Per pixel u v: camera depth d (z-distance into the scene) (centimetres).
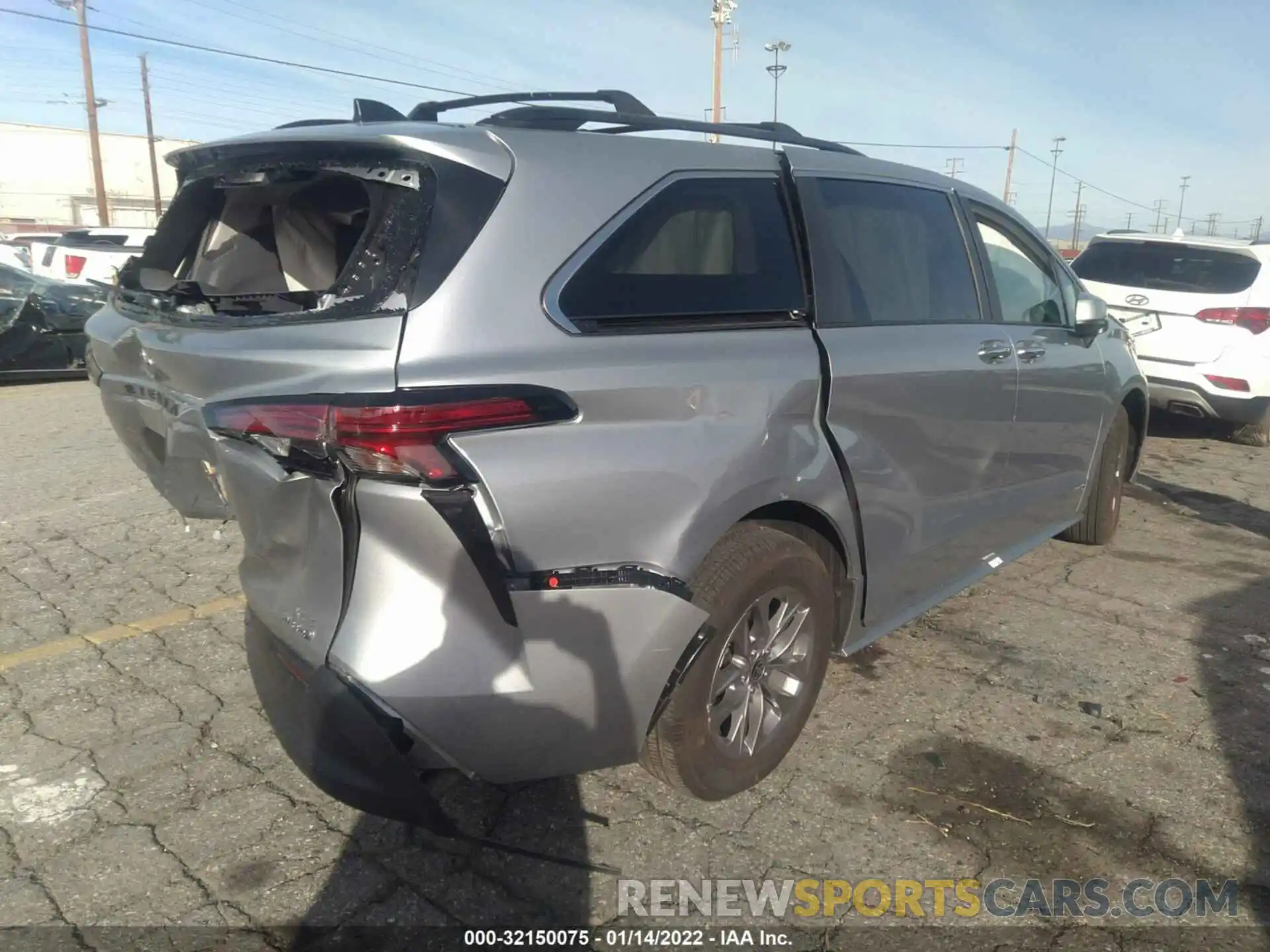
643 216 272
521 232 246
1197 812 299
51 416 905
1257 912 258
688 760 277
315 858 278
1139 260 837
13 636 413
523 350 236
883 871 274
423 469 216
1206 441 841
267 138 281
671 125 312
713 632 267
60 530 551
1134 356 534
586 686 241
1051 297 453
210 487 308
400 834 289
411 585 225
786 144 342
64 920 254
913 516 348
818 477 296
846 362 306
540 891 266
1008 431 398
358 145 257
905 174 374
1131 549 541
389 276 235
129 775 316
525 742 238
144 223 6631
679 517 253
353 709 223
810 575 302
